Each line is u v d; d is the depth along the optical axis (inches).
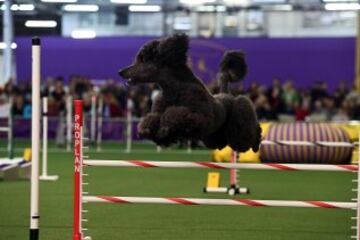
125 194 469.1
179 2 1219.2
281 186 538.6
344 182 571.8
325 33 1412.4
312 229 351.6
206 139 263.0
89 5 1246.9
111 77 1087.0
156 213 392.2
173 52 241.0
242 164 267.7
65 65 1091.9
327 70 1058.7
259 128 267.3
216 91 290.0
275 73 1067.9
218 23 1392.7
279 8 1246.9
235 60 273.3
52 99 935.7
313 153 629.0
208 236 327.9
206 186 510.3
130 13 1366.9
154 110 242.5
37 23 1333.7
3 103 959.0
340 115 929.5
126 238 319.9
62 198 444.5
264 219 378.3
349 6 1118.4
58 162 704.4
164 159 756.0
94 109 890.7
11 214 381.4
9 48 1158.3
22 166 547.8
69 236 320.2
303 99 954.1
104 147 911.7
